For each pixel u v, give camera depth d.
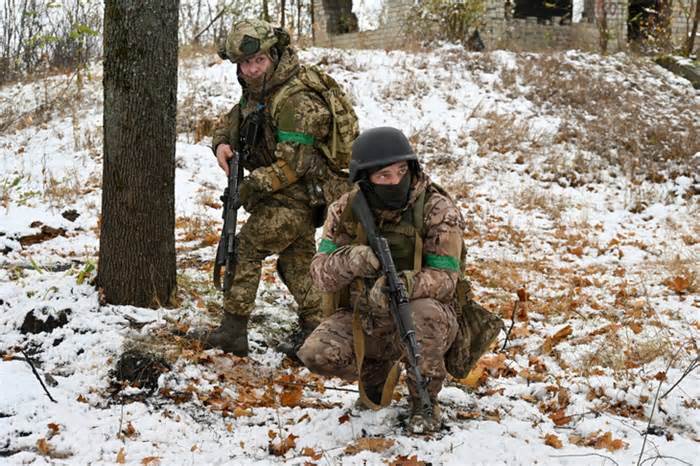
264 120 4.78
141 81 5.27
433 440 3.68
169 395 4.32
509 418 4.12
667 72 18.55
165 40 5.32
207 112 13.09
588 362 5.09
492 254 8.69
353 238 3.64
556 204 11.36
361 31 21.48
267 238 4.84
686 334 5.82
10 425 3.76
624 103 15.96
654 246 9.56
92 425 3.87
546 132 14.23
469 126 14.20
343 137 4.71
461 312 3.77
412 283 3.46
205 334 5.05
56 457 3.54
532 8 26.09
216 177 10.96
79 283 5.55
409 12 19.70
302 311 5.14
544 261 8.59
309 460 3.51
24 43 17.33
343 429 3.82
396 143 3.36
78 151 11.75
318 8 22.66
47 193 9.73
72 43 17.00
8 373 4.35
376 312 3.61
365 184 3.51
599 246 9.51
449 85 15.81
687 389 4.57
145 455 3.60
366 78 15.65
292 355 5.11
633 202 11.75
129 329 5.07
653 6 23.27
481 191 11.72
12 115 13.58
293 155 4.64
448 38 19.02
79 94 14.24
